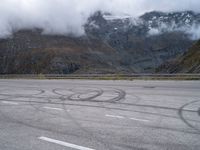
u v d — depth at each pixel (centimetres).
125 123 846
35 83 2923
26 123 885
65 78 3869
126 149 604
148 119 895
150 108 1102
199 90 1711
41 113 1059
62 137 707
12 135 741
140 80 2955
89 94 1656
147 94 1569
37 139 696
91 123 856
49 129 795
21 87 2398
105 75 3438
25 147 636
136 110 1062
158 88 1909
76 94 1681
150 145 629
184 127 784
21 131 782
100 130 767
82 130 772
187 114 964
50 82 3053
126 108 1114
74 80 3388
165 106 1141
